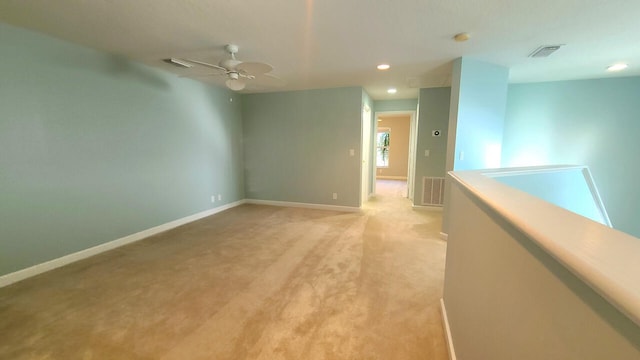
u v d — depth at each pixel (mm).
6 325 1840
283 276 2541
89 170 2971
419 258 2955
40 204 2598
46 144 2623
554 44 2713
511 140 4605
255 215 4703
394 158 9930
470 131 3330
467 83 3203
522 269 730
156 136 3703
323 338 1746
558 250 485
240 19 2217
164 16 2174
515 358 763
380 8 2018
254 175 5594
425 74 3877
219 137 4891
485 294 1059
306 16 2150
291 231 3840
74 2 1966
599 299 428
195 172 4387
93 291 2268
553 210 753
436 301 2158
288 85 4695
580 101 4219
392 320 1927
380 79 4203
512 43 2689
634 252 459
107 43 2779
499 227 924
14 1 1951
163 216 3855
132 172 3412
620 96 4043
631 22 2213
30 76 2496
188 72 3814
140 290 2285
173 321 1897
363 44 2746
